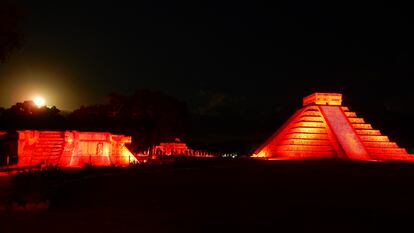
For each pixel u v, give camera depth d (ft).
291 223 36.45
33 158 108.17
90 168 86.28
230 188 57.67
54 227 35.86
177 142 176.86
